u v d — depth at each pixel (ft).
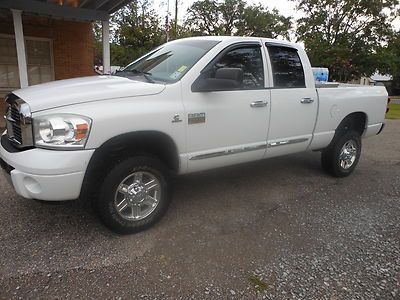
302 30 134.00
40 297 7.88
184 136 11.16
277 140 14.02
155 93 10.47
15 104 9.73
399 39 129.80
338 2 123.85
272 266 9.48
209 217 12.26
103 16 32.14
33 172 8.86
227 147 12.44
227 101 12.01
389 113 55.21
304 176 17.44
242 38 12.93
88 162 9.28
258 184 15.90
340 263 9.78
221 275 8.98
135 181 10.63
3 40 33.78
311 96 14.76
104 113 9.43
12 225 10.98
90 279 8.57
